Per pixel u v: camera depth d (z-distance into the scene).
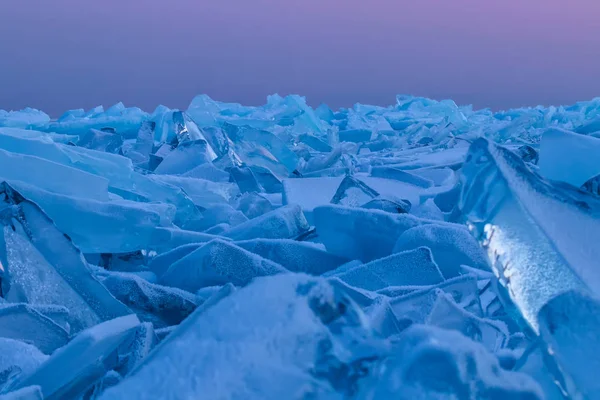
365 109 11.81
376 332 0.67
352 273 1.85
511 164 0.86
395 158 4.99
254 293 0.68
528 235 0.82
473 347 0.62
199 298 1.71
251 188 3.96
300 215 2.52
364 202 3.00
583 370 0.63
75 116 9.59
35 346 1.32
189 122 4.94
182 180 3.50
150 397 0.61
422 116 10.38
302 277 0.70
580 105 11.33
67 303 1.54
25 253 1.55
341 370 0.62
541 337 0.68
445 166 4.44
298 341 0.63
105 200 2.62
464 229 1.99
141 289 1.66
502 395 0.62
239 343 0.63
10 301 1.52
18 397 0.85
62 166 2.58
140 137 5.68
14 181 2.33
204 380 0.61
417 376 0.60
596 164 1.53
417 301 1.38
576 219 0.82
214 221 3.15
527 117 7.23
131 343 1.20
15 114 8.27
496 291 0.87
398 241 2.06
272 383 0.61
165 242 2.48
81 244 2.36
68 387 0.98
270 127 8.17
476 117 11.13
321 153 6.71
